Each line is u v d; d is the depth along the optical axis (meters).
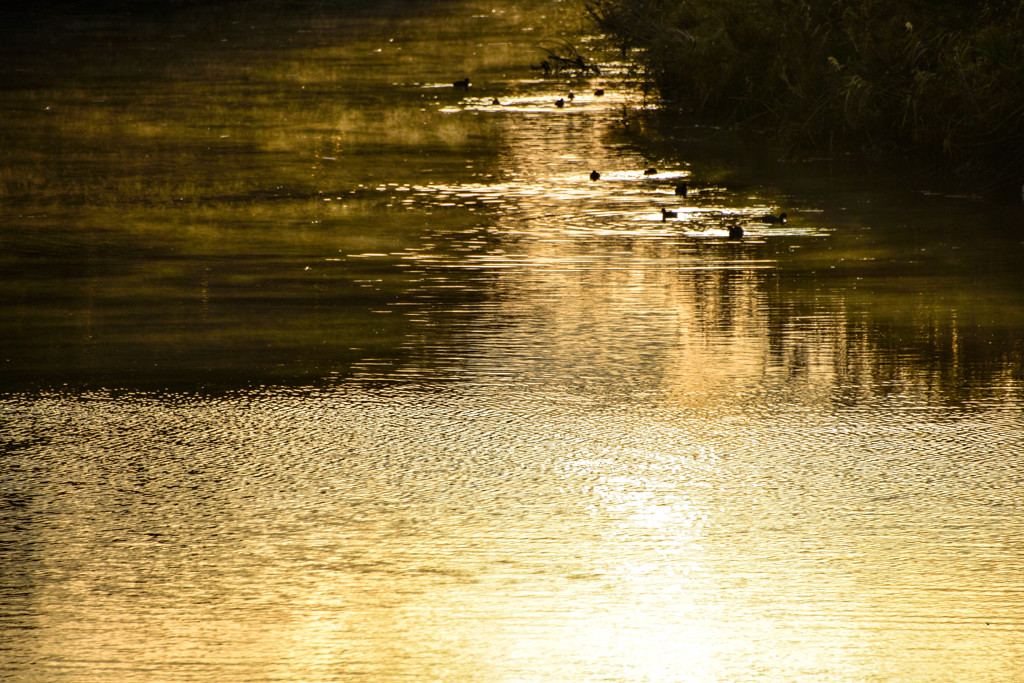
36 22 141.25
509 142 67.69
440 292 36.09
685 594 17.30
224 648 15.91
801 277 38.28
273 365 28.69
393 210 49.44
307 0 161.00
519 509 20.31
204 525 19.70
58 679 15.16
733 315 33.47
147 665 15.49
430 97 85.62
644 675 15.21
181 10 152.00
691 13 82.56
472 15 143.88
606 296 35.69
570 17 138.38
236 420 24.88
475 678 15.17
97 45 119.19
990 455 22.75
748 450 23.08
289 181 55.91
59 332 31.64
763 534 19.28
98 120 75.06
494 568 18.12
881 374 27.97
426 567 18.17
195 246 42.62
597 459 22.62
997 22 60.06
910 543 18.92
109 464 22.45
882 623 16.47
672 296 35.69
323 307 34.28
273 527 19.62
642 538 19.14
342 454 22.94
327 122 74.56
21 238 43.88
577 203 51.22
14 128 71.94
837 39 68.19
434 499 20.73
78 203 50.78
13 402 26.03
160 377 27.78
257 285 36.94
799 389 26.88
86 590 17.50
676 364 28.77
